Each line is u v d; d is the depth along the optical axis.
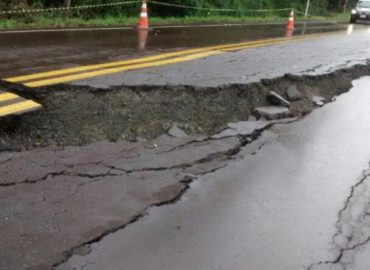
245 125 6.57
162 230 3.82
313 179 5.08
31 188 4.19
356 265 3.65
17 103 5.60
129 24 14.93
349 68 10.22
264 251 3.70
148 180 4.61
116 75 7.21
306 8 29.03
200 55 9.92
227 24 18.81
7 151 4.82
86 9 15.73
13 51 8.58
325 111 7.75
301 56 11.14
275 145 5.97
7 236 3.50
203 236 3.80
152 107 6.38
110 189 4.34
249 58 10.14
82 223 3.77
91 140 5.34
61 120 5.55
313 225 4.16
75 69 7.38
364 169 5.49
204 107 6.79
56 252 3.39
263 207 4.37
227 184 4.75
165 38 12.16
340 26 23.31
